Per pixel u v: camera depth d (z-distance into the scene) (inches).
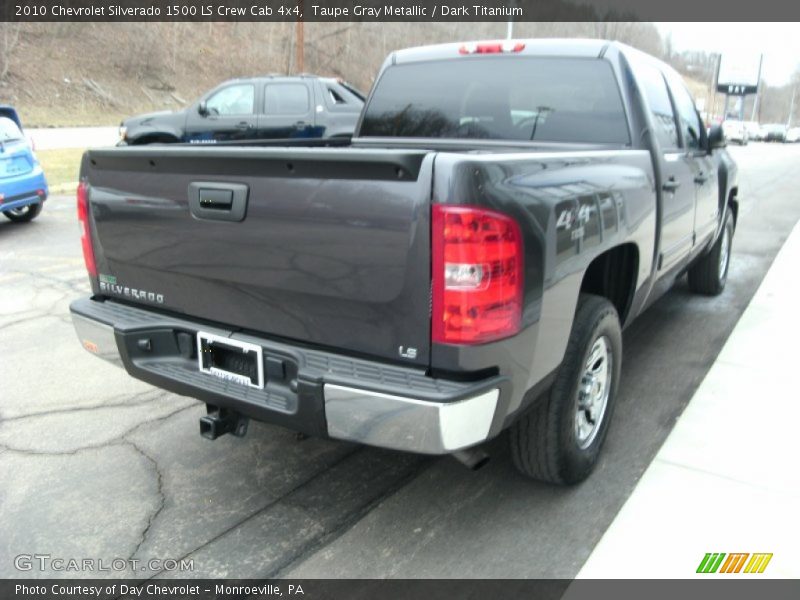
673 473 127.8
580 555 106.3
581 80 147.1
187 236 107.4
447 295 86.4
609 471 129.0
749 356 185.5
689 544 108.4
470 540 110.3
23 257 307.1
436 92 167.0
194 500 122.6
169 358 114.5
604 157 118.6
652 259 142.3
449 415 86.4
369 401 89.8
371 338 93.7
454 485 126.0
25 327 213.3
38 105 1102.4
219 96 496.1
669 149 155.1
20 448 139.9
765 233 366.3
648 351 189.9
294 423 98.0
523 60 154.1
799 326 209.8
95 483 127.6
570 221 101.3
